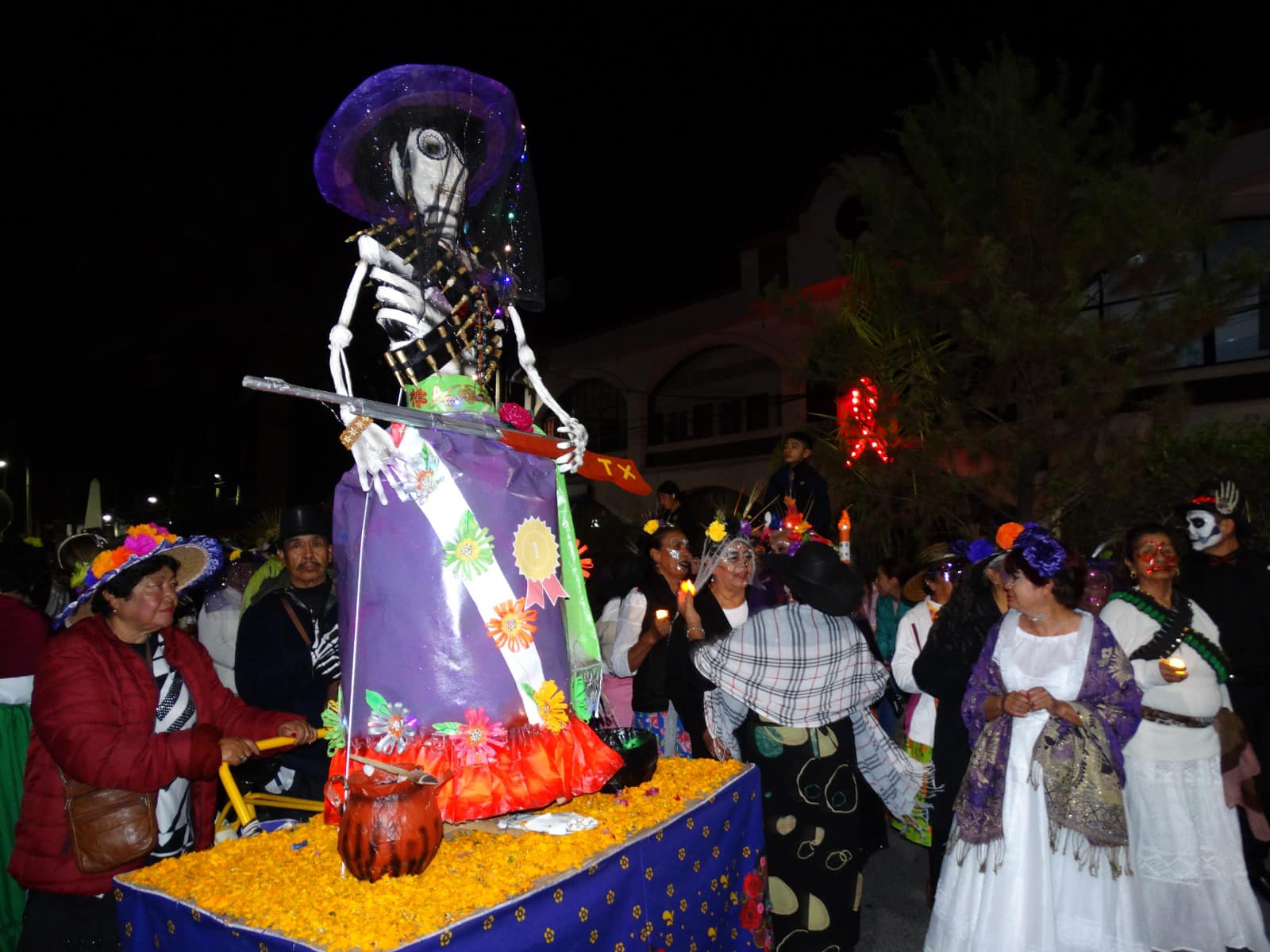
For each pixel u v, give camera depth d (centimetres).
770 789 360
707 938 299
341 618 268
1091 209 860
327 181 287
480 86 298
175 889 233
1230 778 416
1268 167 1384
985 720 365
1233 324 1455
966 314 860
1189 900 392
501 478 265
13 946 395
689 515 673
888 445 942
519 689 259
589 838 261
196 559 342
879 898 495
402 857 224
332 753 294
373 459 248
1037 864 345
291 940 201
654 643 436
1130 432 877
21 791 407
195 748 283
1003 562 373
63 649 292
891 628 751
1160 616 408
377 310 285
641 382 2559
